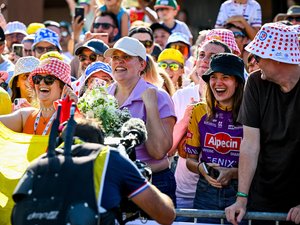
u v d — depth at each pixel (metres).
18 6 20.20
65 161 7.04
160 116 10.42
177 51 13.84
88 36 14.88
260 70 9.34
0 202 8.88
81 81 12.88
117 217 7.82
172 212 7.45
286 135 9.07
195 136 10.34
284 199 9.35
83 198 6.88
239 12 16.91
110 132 9.11
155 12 19.50
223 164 10.10
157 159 10.29
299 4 22.58
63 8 30.55
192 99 11.71
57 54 12.02
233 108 10.06
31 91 11.74
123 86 10.61
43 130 10.22
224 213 9.12
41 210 6.88
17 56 16.08
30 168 7.15
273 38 9.02
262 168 9.39
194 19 26.00
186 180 11.06
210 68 10.06
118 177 7.14
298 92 9.02
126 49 10.48
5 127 9.48
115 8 16.31
